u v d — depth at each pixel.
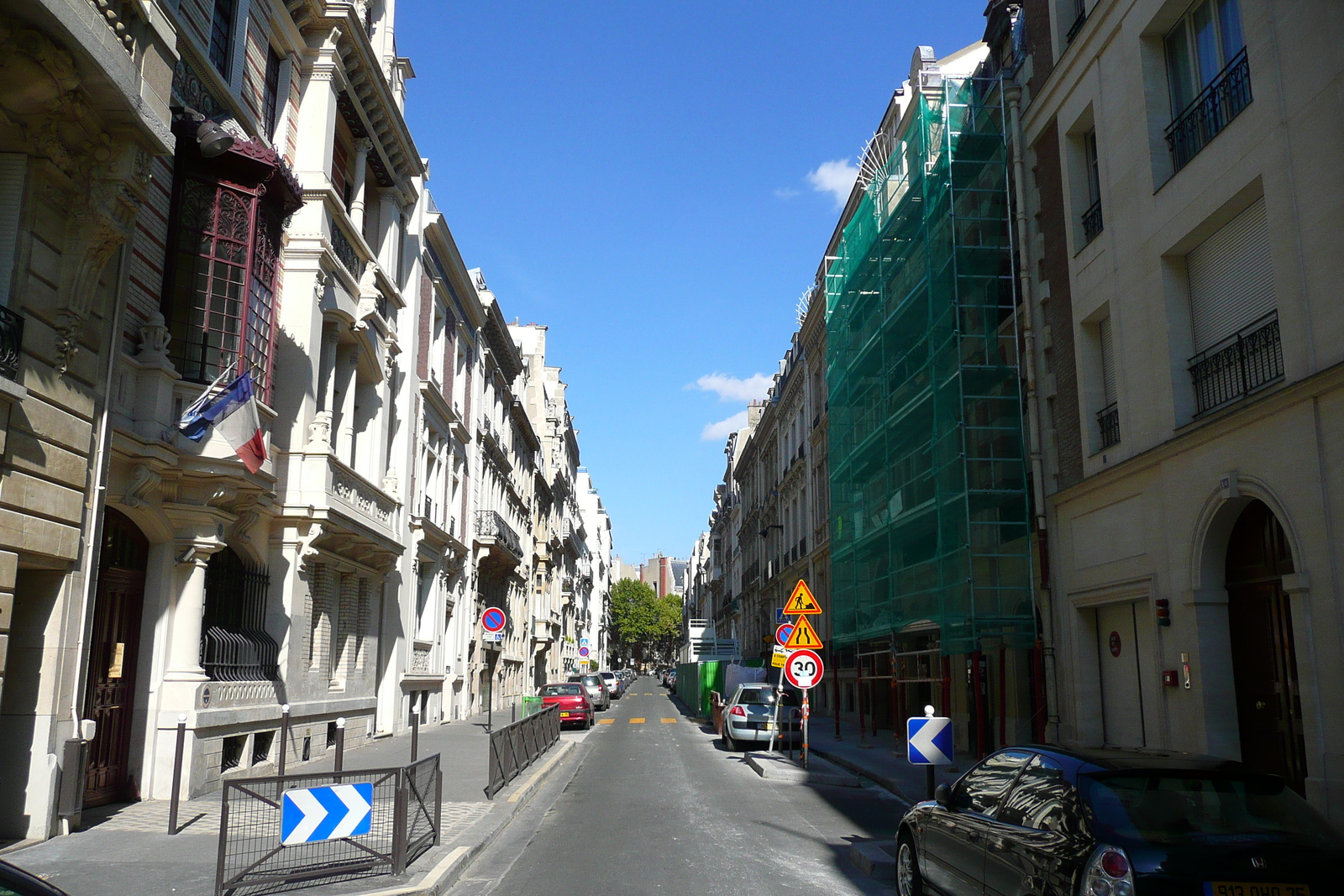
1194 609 11.80
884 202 23.70
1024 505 17.45
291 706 15.41
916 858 7.24
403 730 23.25
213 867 7.98
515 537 39.00
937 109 21.00
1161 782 5.41
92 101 8.85
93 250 9.23
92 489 9.55
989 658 19.31
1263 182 10.60
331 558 17.44
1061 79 16.16
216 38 13.51
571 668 67.12
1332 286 9.44
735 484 67.06
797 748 20.98
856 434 26.77
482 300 32.91
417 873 7.91
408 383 22.95
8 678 9.00
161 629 12.06
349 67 17.97
